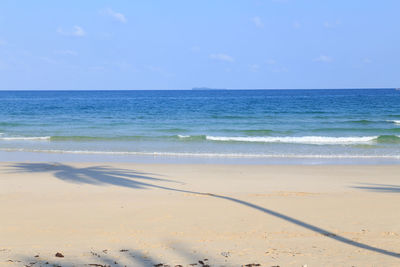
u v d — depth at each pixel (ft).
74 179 53.78
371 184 52.75
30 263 23.77
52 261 24.22
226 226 31.91
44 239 28.81
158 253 25.84
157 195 43.06
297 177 57.82
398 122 149.48
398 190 48.42
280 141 102.78
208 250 26.43
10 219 33.63
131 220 33.42
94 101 338.95
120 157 79.05
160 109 223.71
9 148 90.17
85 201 39.81
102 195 42.86
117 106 254.27
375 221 33.32
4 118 167.94
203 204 38.63
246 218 34.09
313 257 25.00
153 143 99.71
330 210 36.73
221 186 50.42
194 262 24.12
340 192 46.39
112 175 57.47
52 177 55.16
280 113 191.93
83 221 33.14
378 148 92.02
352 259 24.62
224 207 37.52
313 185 51.75
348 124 145.89
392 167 67.21
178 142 101.24
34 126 138.00
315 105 251.39
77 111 209.15
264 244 27.71
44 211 36.04
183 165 68.18
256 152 85.51
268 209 36.99
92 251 26.25
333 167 67.05
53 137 106.32
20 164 67.15
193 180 54.70
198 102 305.73
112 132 121.49
